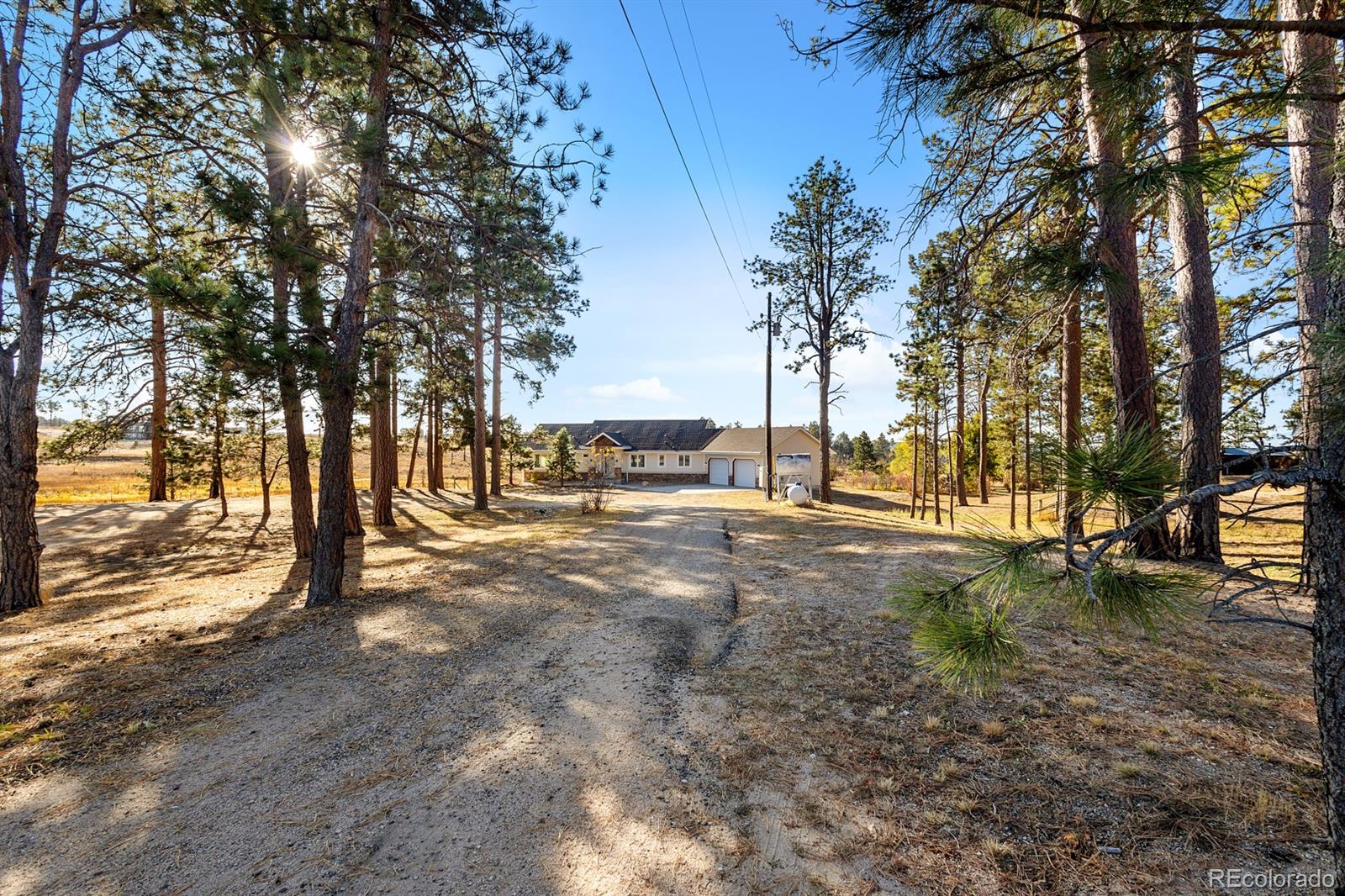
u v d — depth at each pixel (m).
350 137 6.68
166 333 9.24
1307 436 1.69
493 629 6.16
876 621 5.73
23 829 2.88
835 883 2.34
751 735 3.63
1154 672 4.17
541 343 11.00
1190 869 2.25
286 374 6.22
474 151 8.33
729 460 36.38
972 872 2.34
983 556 1.85
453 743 3.69
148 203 9.96
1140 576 1.70
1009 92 2.41
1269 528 10.89
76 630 6.32
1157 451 1.58
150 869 2.58
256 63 6.57
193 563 11.45
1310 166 2.89
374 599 7.51
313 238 9.01
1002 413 16.56
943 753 3.27
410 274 9.00
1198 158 1.85
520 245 7.96
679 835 2.71
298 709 4.23
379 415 16.62
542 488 32.84
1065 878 2.26
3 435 7.72
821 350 20.66
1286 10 2.91
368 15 6.99
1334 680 1.63
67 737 3.81
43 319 8.27
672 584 8.06
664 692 4.38
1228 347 1.62
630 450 39.69
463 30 7.20
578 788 3.13
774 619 6.03
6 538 7.68
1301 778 2.79
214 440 15.41
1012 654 1.90
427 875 2.51
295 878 2.51
